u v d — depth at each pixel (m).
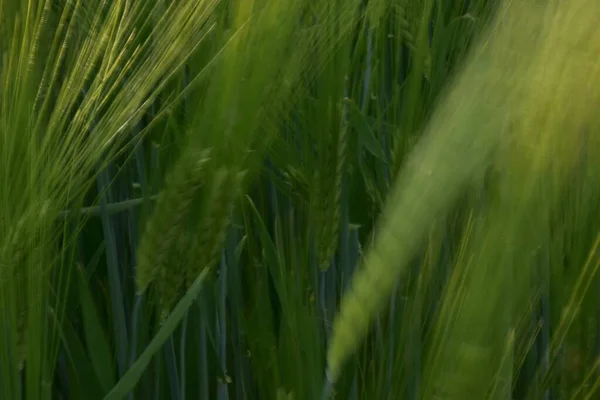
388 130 0.76
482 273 0.59
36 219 0.60
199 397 0.69
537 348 0.76
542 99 0.59
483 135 0.59
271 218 0.76
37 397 0.62
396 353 0.70
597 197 0.68
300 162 0.71
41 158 0.60
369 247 0.69
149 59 0.63
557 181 0.62
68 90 0.60
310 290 0.72
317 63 0.68
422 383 0.63
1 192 0.59
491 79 0.59
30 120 0.60
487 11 0.74
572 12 0.58
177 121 0.71
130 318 0.72
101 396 0.68
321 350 0.71
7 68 0.59
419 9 0.76
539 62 0.58
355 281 0.62
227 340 0.74
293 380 0.69
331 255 0.69
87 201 0.74
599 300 0.71
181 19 0.63
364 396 0.71
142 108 0.63
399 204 0.60
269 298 0.74
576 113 0.60
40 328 0.61
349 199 0.77
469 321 0.59
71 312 0.72
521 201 0.59
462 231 0.66
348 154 0.76
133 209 0.71
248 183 0.69
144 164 0.72
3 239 0.60
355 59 0.76
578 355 0.70
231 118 0.64
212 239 0.64
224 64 0.64
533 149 0.59
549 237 0.69
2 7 0.60
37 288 0.61
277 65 0.65
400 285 0.71
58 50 0.65
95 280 0.74
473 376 0.59
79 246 0.72
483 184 0.62
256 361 0.71
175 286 0.65
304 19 0.69
